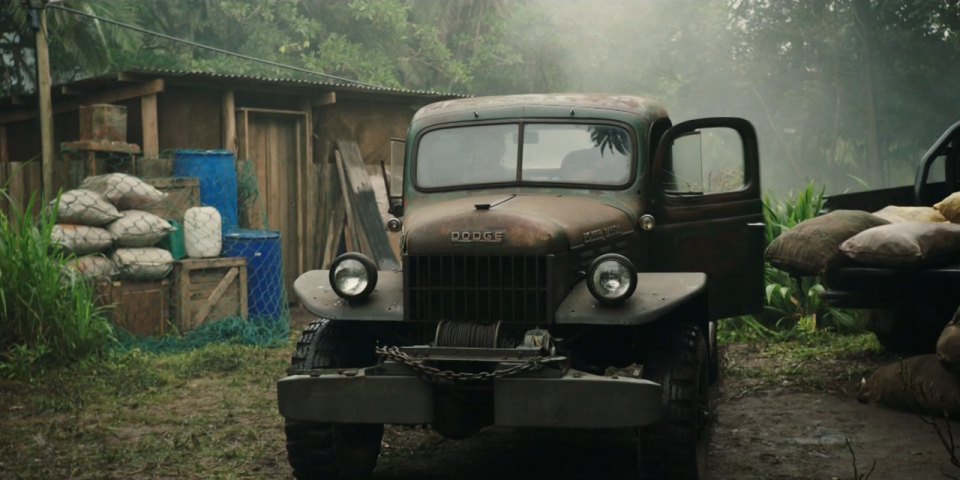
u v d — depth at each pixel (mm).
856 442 5832
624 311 4586
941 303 6480
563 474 5363
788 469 5328
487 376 4379
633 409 4238
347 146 12609
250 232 10477
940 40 29484
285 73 21391
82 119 10219
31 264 8203
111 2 19047
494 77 24828
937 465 5309
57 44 18141
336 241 12484
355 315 4812
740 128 6055
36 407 6977
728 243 6004
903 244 6156
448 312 4734
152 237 9445
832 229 6691
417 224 4828
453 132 5895
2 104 12117
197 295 9805
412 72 23812
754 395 7191
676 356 4832
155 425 6555
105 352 8523
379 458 5746
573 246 4820
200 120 11516
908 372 6516
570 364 4781
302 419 4586
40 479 5293
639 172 5617
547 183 5648
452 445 6020
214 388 7699
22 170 10891
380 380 4504
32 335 8117
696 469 4719
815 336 9320
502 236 4648
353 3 22625
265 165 12188
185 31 21625
